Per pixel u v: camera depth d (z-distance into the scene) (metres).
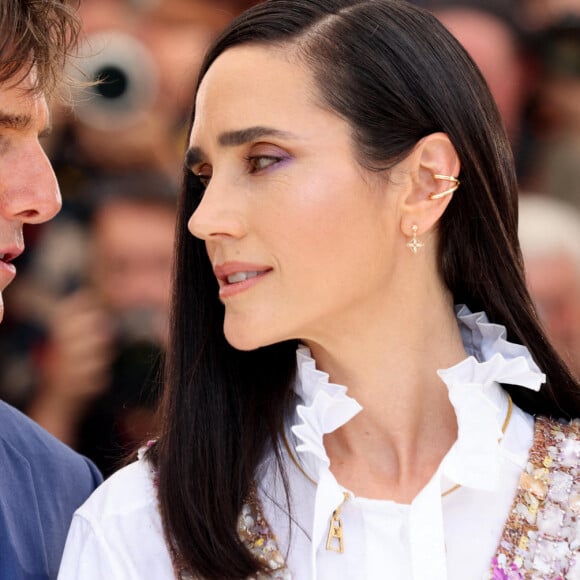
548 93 8.64
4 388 7.18
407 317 4.54
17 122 4.70
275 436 4.66
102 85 7.66
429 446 4.59
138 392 7.25
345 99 4.32
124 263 7.43
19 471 5.00
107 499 4.66
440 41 4.54
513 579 4.29
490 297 4.66
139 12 7.94
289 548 4.50
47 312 7.28
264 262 4.36
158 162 7.74
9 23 4.55
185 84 7.88
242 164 4.39
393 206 4.43
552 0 8.73
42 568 4.85
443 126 4.47
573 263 7.86
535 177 8.55
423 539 4.30
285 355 4.72
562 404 4.64
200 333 4.73
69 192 7.52
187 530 4.50
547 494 4.41
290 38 4.36
